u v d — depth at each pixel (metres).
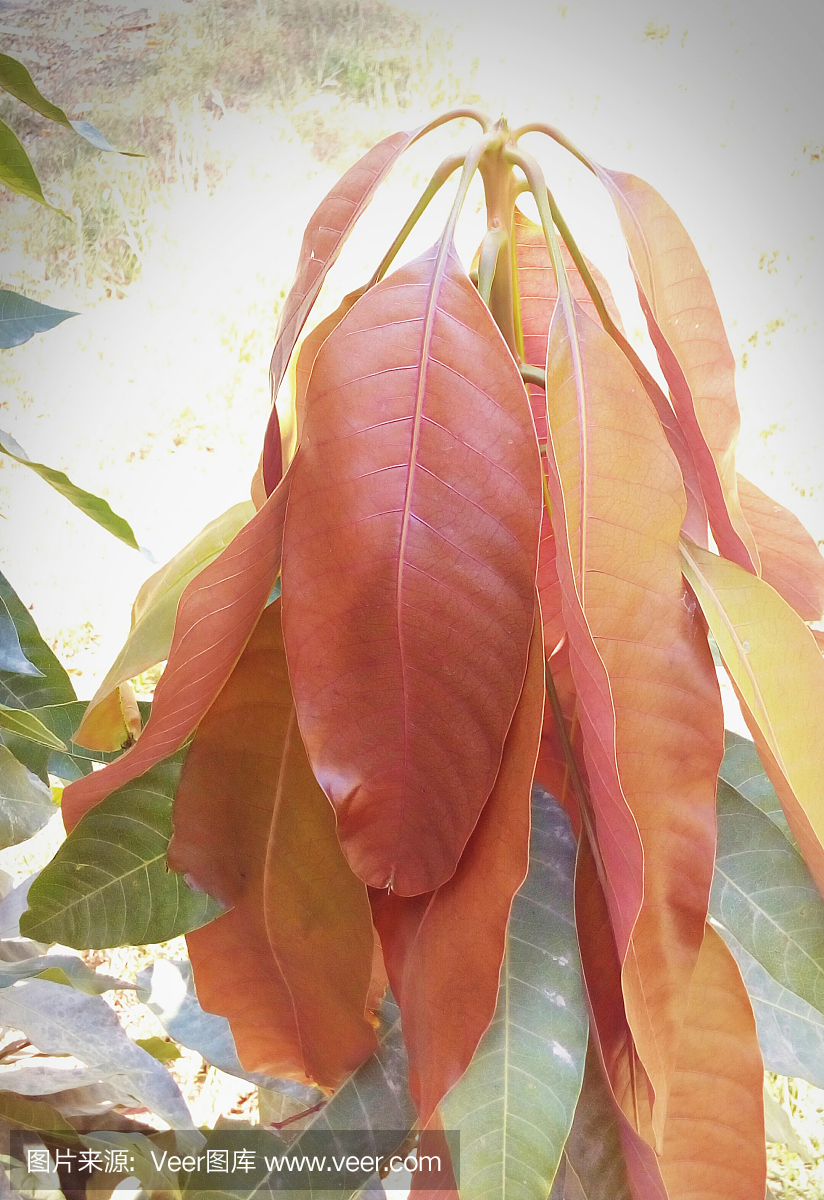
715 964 0.32
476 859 0.29
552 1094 0.29
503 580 0.27
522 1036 0.30
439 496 0.28
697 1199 0.32
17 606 0.45
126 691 0.42
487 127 0.36
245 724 0.33
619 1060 0.32
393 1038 0.35
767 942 0.34
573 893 0.33
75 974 0.41
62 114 0.40
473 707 0.28
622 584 0.29
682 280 0.34
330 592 0.28
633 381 0.30
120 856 0.33
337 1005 0.34
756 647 0.31
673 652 0.30
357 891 0.32
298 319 0.33
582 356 0.30
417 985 0.30
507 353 0.28
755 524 0.43
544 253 0.42
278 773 0.33
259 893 0.33
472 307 0.29
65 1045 0.39
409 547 0.27
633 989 0.29
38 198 0.43
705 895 0.30
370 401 0.28
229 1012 0.35
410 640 0.28
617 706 0.30
